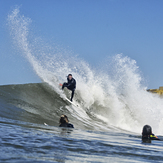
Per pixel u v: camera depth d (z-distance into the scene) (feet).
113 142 26.71
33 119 50.98
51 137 24.47
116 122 85.66
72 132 33.55
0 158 14.11
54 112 65.87
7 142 19.15
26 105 61.67
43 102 70.18
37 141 21.13
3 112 49.11
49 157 15.88
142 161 17.54
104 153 19.39
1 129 25.99
